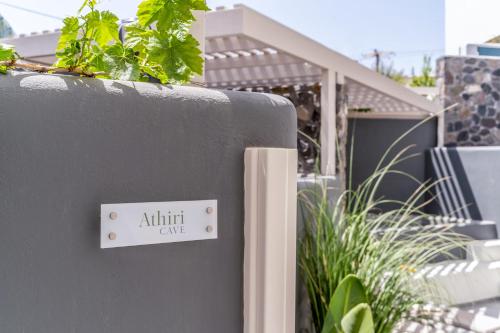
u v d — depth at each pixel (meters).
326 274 2.31
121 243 1.10
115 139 1.09
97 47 1.24
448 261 4.90
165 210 1.16
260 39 3.73
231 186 1.26
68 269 1.05
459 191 6.54
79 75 1.16
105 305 1.09
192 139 1.20
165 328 1.17
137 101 1.12
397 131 7.72
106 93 1.09
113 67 1.21
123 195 1.11
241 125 1.27
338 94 5.21
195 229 1.20
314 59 4.64
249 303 1.27
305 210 2.48
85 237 1.06
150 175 1.14
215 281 1.24
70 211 1.05
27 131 1.00
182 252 1.19
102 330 1.09
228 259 1.26
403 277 2.42
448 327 3.35
